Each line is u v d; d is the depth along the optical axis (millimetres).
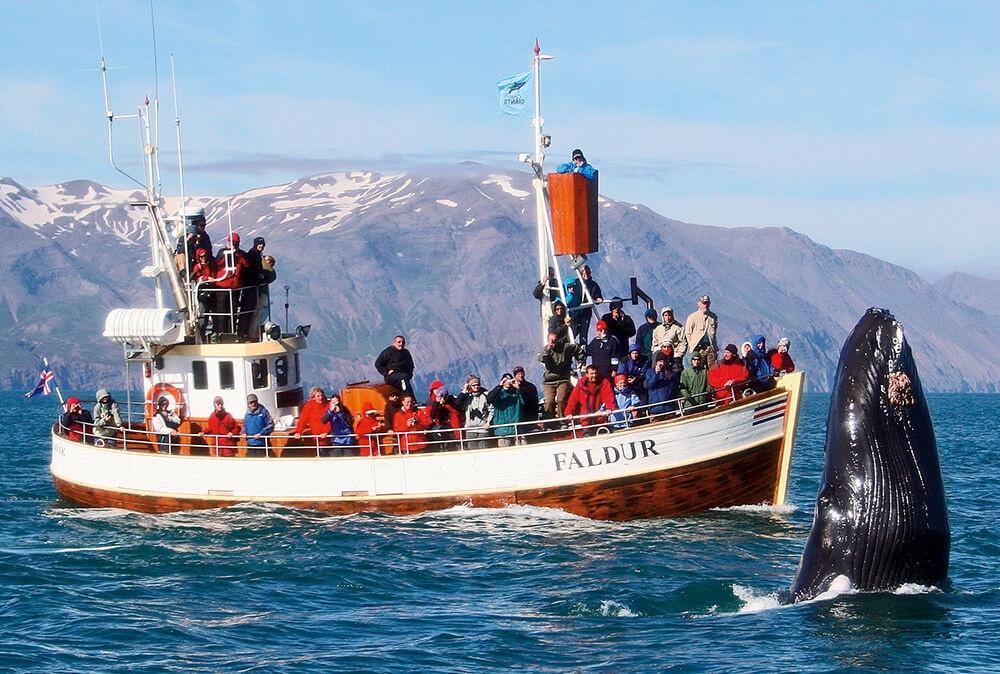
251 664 30359
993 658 26719
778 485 50906
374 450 52094
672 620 32438
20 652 31766
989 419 184625
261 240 56594
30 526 52094
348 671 29531
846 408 26766
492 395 51719
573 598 36094
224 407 55500
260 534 47750
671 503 49688
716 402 50406
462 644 31531
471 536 46500
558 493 50000
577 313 56531
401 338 55188
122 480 55156
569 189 55250
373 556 43469
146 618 35312
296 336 57688
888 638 27719
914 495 26594
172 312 55000
